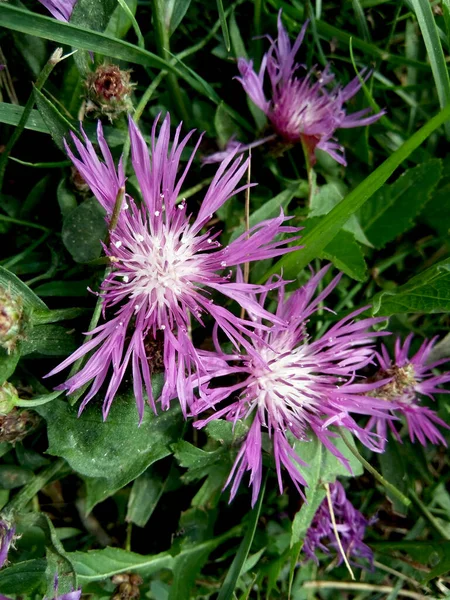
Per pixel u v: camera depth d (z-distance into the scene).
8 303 0.09
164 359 0.09
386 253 0.15
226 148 0.14
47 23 0.10
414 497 0.14
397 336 0.14
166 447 0.11
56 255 0.12
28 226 0.13
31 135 0.13
